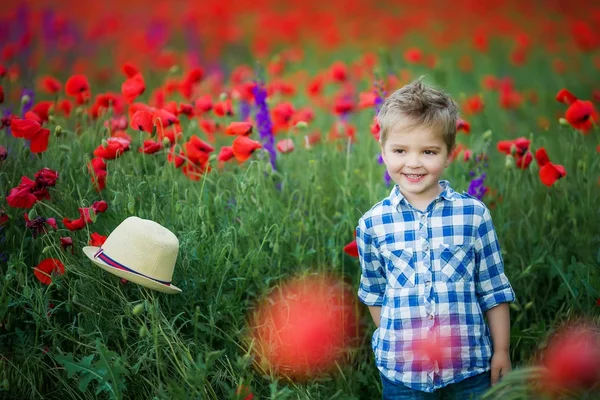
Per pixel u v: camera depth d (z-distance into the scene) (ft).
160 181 9.22
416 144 6.92
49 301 8.20
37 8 35.22
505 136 15.37
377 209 7.34
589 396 6.23
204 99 11.83
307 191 10.22
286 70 25.80
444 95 7.14
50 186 8.21
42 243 8.55
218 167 10.65
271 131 10.61
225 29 30.25
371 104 11.15
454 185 10.52
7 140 10.67
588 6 35.29
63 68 22.40
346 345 8.86
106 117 11.51
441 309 6.98
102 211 8.24
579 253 9.52
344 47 30.68
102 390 7.68
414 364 7.05
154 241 7.33
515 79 23.04
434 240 7.08
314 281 8.90
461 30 31.71
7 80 12.67
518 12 35.50
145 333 6.96
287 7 40.19
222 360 8.05
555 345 7.64
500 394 6.49
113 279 8.07
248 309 8.55
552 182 9.05
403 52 28.55
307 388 7.82
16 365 7.70
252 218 8.78
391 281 7.22
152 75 22.79
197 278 8.11
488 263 7.19
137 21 34.60
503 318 7.29
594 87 20.58
